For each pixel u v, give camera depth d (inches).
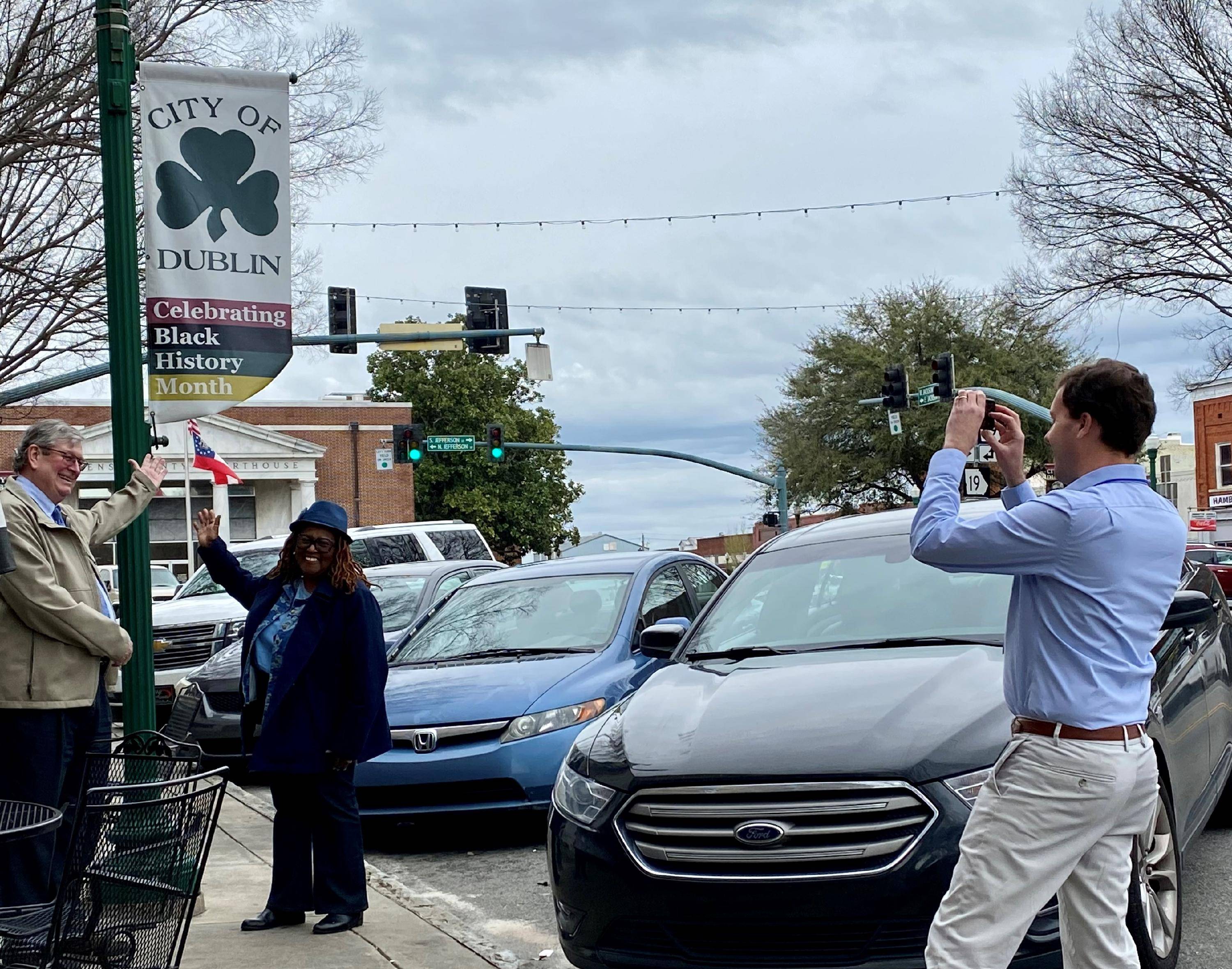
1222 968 203.9
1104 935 140.3
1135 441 144.0
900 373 1221.7
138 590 253.8
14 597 225.0
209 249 265.3
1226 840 284.5
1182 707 227.6
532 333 916.0
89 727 240.8
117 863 147.6
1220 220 1123.9
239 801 396.5
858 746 179.8
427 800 314.8
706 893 175.6
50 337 719.1
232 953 225.1
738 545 2832.2
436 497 2410.2
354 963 217.0
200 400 264.8
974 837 139.8
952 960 138.1
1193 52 1091.9
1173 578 139.9
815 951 173.2
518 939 242.7
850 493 2126.0
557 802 197.9
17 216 693.3
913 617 233.1
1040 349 1961.1
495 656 352.8
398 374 2384.4
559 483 2506.2
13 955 142.9
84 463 244.2
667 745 191.6
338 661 238.8
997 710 189.3
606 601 367.9
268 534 1936.5
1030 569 137.3
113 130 263.7
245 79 267.6
